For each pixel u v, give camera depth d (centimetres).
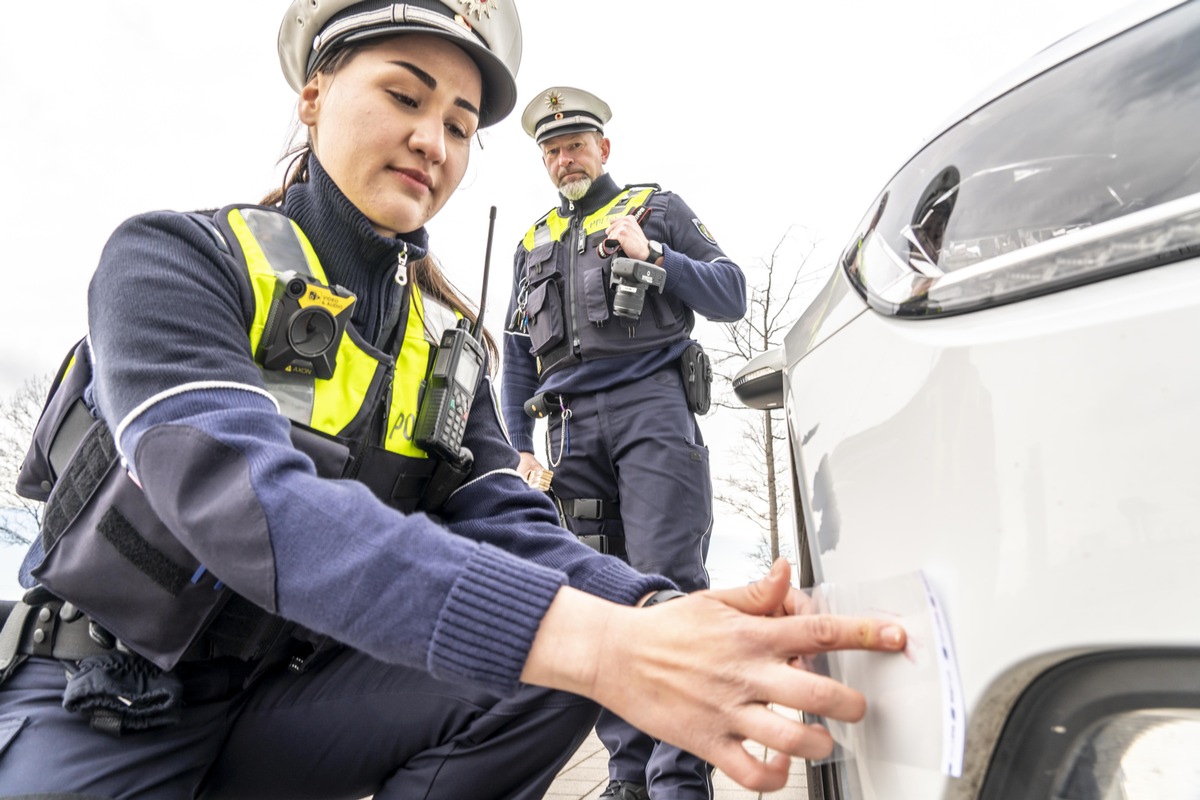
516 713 104
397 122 104
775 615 72
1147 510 46
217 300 87
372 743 107
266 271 93
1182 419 46
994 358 57
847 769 65
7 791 85
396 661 67
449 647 64
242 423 77
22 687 93
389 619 66
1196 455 45
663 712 62
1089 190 59
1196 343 47
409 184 106
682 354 232
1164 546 45
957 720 51
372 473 105
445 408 110
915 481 61
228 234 95
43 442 103
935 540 58
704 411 232
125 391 80
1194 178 53
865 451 69
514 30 119
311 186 109
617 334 228
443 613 64
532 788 109
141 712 89
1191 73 60
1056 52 75
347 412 99
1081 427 50
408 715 106
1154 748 47
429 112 106
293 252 99
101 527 86
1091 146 63
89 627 92
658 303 230
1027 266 60
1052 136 67
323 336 95
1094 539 47
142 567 85
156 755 93
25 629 95
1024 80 76
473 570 66
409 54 104
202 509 74
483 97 123
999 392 56
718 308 236
